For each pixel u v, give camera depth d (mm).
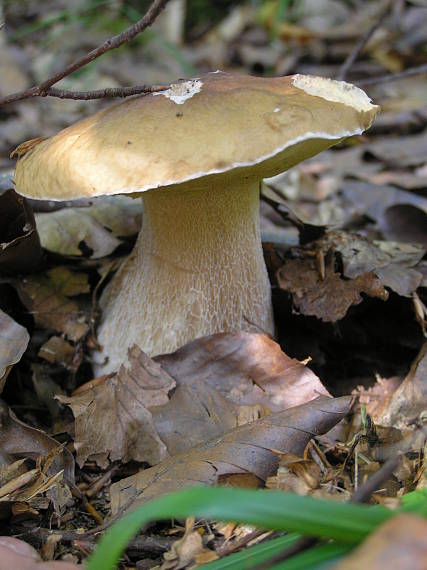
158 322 340
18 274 371
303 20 907
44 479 294
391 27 861
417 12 867
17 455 304
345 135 297
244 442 294
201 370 330
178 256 334
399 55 809
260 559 231
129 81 803
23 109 727
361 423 317
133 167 286
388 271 366
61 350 355
